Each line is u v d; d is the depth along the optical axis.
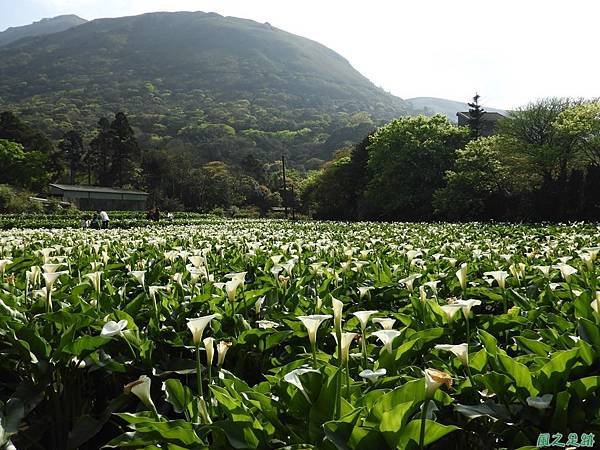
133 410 4.32
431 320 4.51
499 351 3.10
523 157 49.00
